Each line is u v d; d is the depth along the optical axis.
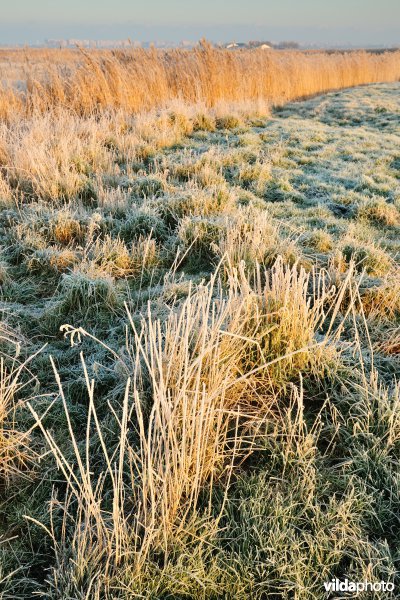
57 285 4.17
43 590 1.90
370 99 15.67
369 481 2.32
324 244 5.01
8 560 1.97
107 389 2.91
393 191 7.00
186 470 2.13
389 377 3.08
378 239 5.57
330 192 6.95
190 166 7.04
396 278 4.17
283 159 8.35
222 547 2.03
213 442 2.35
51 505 1.98
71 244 4.79
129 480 2.30
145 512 1.95
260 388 2.84
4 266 4.27
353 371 2.87
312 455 2.40
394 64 24.23
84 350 3.30
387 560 1.95
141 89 11.09
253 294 2.88
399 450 2.46
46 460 2.40
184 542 1.97
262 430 2.60
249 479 2.30
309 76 17.58
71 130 7.73
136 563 1.84
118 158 7.61
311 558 1.97
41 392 2.87
